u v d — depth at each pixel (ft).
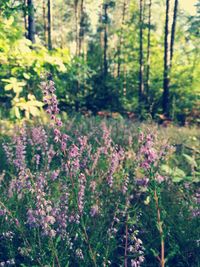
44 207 9.45
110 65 95.86
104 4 94.02
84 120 30.17
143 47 88.89
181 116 65.51
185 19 83.82
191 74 70.54
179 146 23.17
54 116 9.20
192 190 14.42
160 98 73.00
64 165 10.22
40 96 18.52
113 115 61.21
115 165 12.54
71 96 58.70
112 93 69.26
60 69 16.99
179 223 12.39
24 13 18.42
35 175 12.09
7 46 16.12
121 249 12.14
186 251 11.88
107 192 12.99
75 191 9.96
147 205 12.95
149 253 12.09
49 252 10.66
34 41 28.27
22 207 11.95
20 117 16.84
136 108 67.46
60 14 107.45
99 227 11.51
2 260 11.16
